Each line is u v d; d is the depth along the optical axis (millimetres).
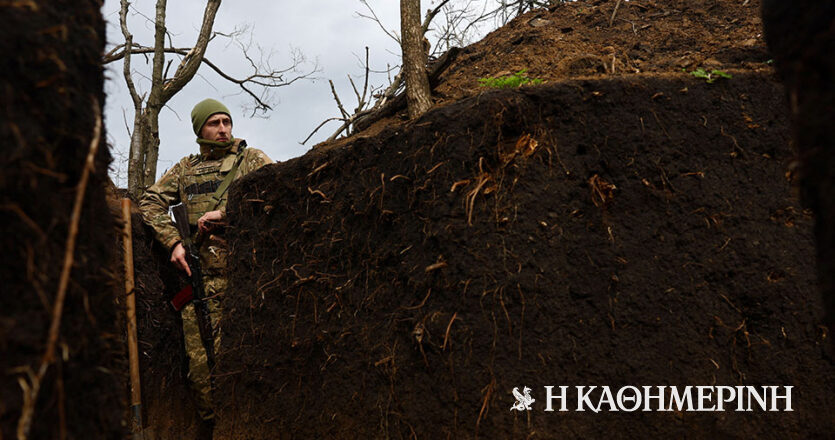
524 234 2520
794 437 2605
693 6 4496
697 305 2615
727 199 2695
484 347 2461
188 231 4051
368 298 2938
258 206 3682
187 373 4059
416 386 2635
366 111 5227
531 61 4195
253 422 3500
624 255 2588
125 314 2957
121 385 1326
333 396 3049
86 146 1206
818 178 1107
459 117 2590
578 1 5133
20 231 1040
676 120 2697
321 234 3246
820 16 1061
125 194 4812
